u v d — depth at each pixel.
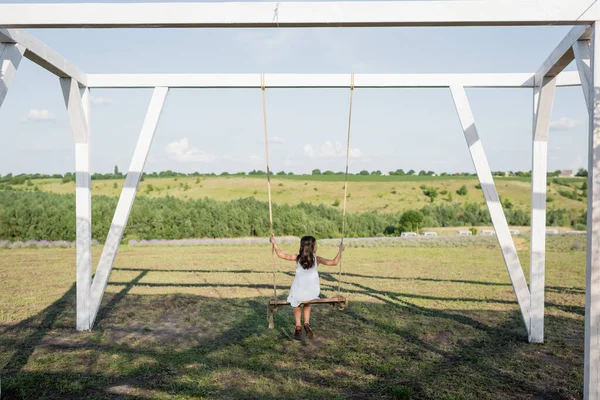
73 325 7.09
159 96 6.63
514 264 6.30
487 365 5.36
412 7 3.89
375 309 8.30
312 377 4.98
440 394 4.49
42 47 5.33
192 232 21.89
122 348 6.00
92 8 3.97
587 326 4.05
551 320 7.54
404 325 7.16
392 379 4.91
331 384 4.77
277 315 7.87
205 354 5.76
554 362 5.50
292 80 6.48
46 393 4.52
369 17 3.90
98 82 6.62
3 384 4.67
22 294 9.61
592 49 4.02
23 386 4.66
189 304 8.70
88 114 6.65
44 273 12.42
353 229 24.81
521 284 6.29
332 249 18.73
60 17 3.97
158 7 3.96
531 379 4.95
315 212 25.05
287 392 4.55
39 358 5.55
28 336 6.48
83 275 6.76
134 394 4.49
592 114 4.02
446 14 3.90
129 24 4.00
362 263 14.99
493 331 6.83
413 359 5.59
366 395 4.49
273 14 3.93
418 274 12.76
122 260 15.59
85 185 6.67
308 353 5.82
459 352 5.86
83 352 5.80
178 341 6.33
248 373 5.08
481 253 17.42
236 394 4.50
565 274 12.40
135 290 10.12
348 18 3.91
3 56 4.70
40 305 8.54
